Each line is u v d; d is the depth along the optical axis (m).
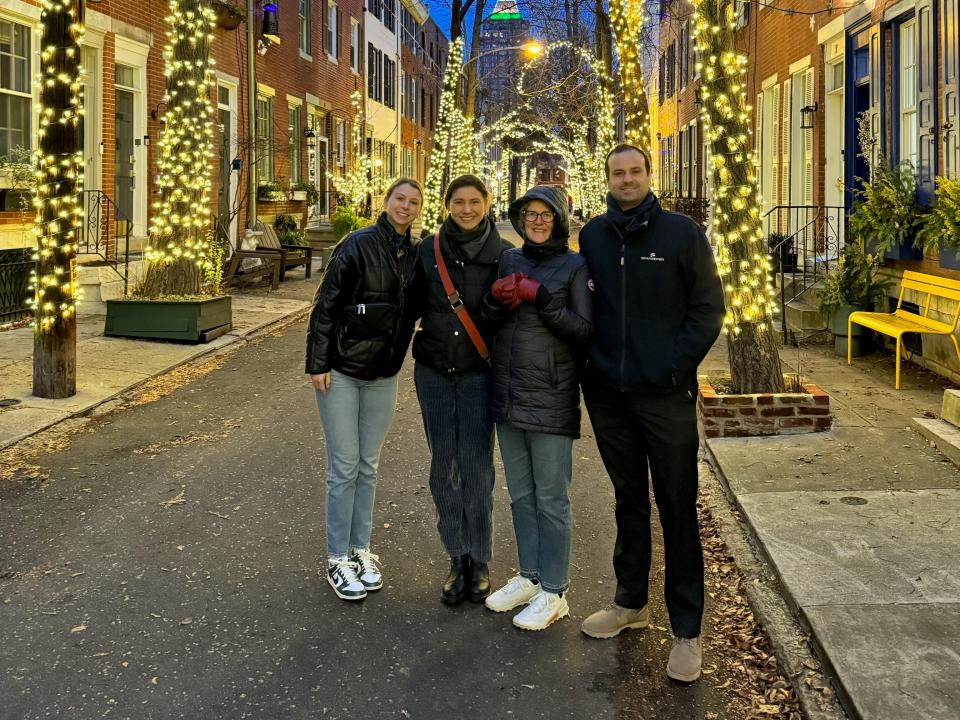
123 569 4.58
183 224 11.66
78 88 7.85
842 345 10.21
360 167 27.19
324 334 4.25
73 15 7.71
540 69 26.94
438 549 4.91
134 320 10.90
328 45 27.30
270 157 21.77
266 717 3.30
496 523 5.31
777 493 5.45
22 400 7.80
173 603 4.21
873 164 10.27
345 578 4.27
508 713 3.35
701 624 3.97
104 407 7.91
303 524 5.23
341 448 4.31
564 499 4.02
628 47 12.28
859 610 3.83
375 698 3.44
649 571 4.25
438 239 4.18
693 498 3.66
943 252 8.67
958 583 4.09
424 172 45.62
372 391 4.39
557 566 4.03
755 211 7.05
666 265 3.62
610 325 3.72
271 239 18.25
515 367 3.94
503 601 4.16
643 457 3.85
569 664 3.71
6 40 11.64
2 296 11.48
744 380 7.03
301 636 3.91
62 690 3.45
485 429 4.25
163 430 7.24
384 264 4.25
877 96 10.71
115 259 13.43
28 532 5.05
